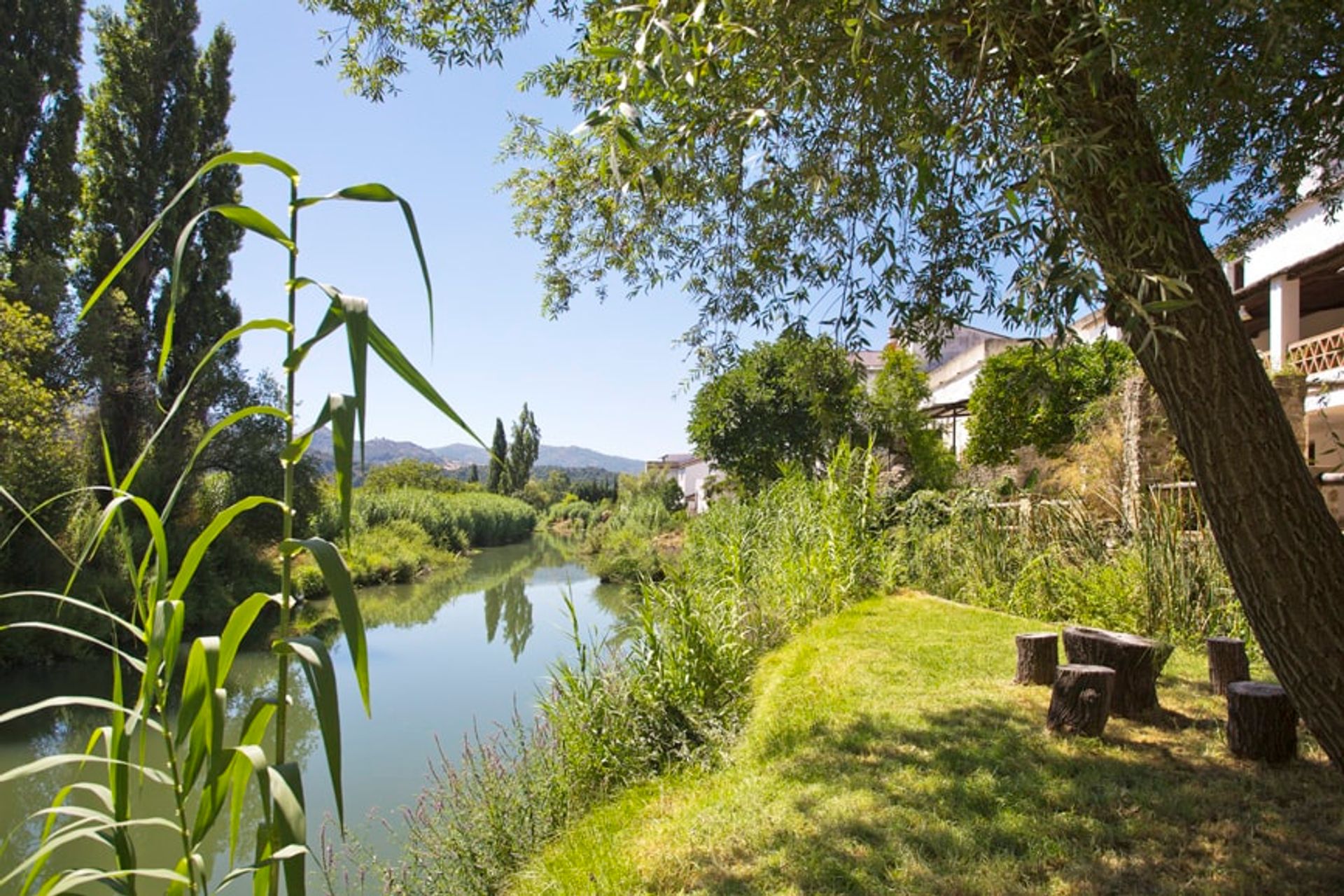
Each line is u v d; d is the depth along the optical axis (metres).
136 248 1.31
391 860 5.95
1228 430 2.59
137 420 17.78
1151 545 7.33
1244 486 2.60
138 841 6.57
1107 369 14.43
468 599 23.02
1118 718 4.99
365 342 1.26
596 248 6.09
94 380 16.42
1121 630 7.27
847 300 3.70
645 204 5.00
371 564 26.42
